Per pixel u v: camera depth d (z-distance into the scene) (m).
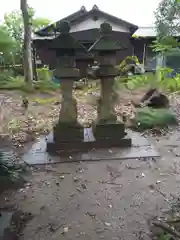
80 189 2.83
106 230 2.21
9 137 4.33
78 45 3.42
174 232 2.10
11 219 2.29
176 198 2.64
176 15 8.05
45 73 9.12
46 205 2.55
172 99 6.56
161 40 8.45
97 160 3.47
